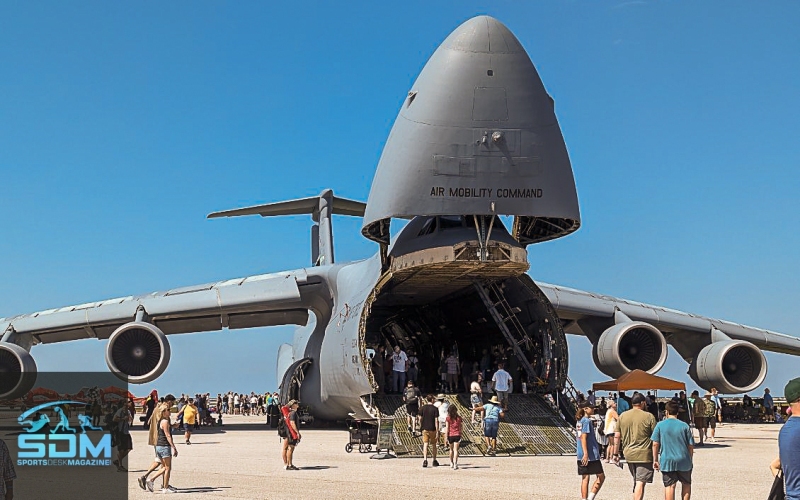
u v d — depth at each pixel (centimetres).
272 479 1257
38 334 2323
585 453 948
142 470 1430
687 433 826
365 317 1708
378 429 1662
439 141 1516
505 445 1617
